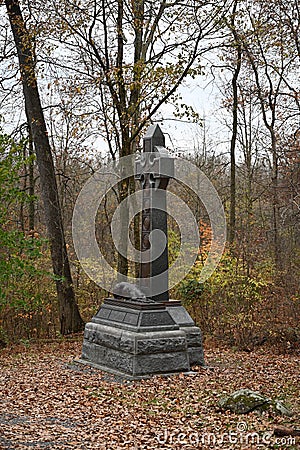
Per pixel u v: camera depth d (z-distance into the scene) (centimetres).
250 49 2181
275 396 1045
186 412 928
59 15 1727
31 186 2117
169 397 1030
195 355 1327
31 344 1770
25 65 1816
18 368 1366
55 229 1897
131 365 1202
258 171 2725
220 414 912
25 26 1817
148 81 1727
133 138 1870
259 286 1734
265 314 1712
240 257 1814
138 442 782
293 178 1925
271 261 1947
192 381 1160
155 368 1212
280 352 1598
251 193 2592
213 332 1808
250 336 1688
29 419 895
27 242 1546
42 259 1945
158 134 1330
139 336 1205
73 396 1045
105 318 1357
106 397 1035
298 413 922
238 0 1831
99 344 1340
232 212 2373
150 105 1789
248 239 1858
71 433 820
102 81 1806
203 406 962
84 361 1383
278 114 2208
